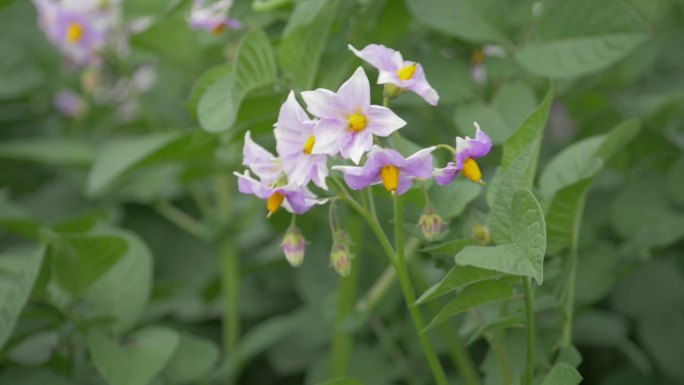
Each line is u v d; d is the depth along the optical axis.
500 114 0.76
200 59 0.89
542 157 0.91
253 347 0.87
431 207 0.66
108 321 0.76
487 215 0.70
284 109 0.65
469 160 0.64
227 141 0.76
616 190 0.89
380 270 0.90
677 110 0.90
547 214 0.71
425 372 0.88
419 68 0.66
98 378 0.78
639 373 0.90
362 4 0.78
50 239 0.74
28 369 0.76
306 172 0.64
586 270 0.81
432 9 0.77
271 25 0.80
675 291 0.91
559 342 0.72
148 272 0.80
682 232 0.81
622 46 0.75
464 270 0.65
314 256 0.93
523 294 0.70
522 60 0.76
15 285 0.73
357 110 0.64
